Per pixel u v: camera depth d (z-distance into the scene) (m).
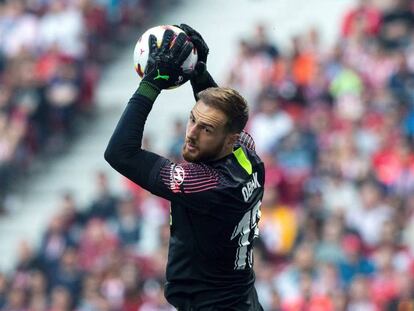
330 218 44.78
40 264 50.19
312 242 44.47
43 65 61.22
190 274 17.42
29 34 63.72
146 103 16.83
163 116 60.72
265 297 42.97
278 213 46.25
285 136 50.62
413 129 49.09
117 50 66.31
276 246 45.56
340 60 53.78
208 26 65.88
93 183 59.12
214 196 16.97
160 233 47.91
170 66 16.95
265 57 55.62
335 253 43.31
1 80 62.25
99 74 64.88
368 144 48.78
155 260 47.00
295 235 45.38
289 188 48.16
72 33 62.81
